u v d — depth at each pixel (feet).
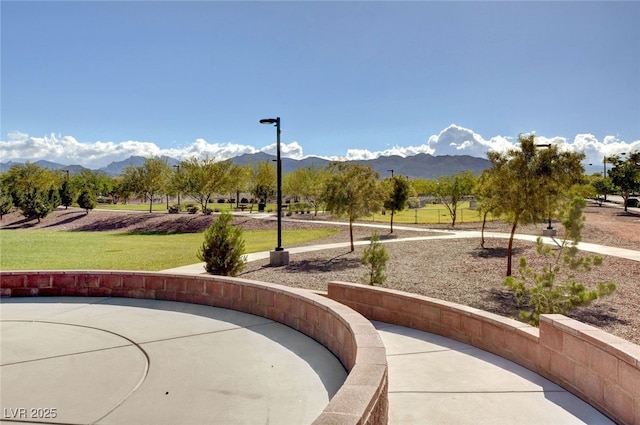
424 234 89.15
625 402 12.47
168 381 15.06
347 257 61.31
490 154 44.80
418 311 23.24
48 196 191.52
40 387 14.47
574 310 31.22
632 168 140.77
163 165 185.16
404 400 14.32
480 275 45.47
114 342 19.54
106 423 11.97
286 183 206.80
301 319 21.45
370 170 67.51
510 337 18.29
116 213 172.55
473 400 14.34
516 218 43.32
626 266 47.11
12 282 29.66
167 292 28.45
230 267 42.78
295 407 13.07
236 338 20.26
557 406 13.89
